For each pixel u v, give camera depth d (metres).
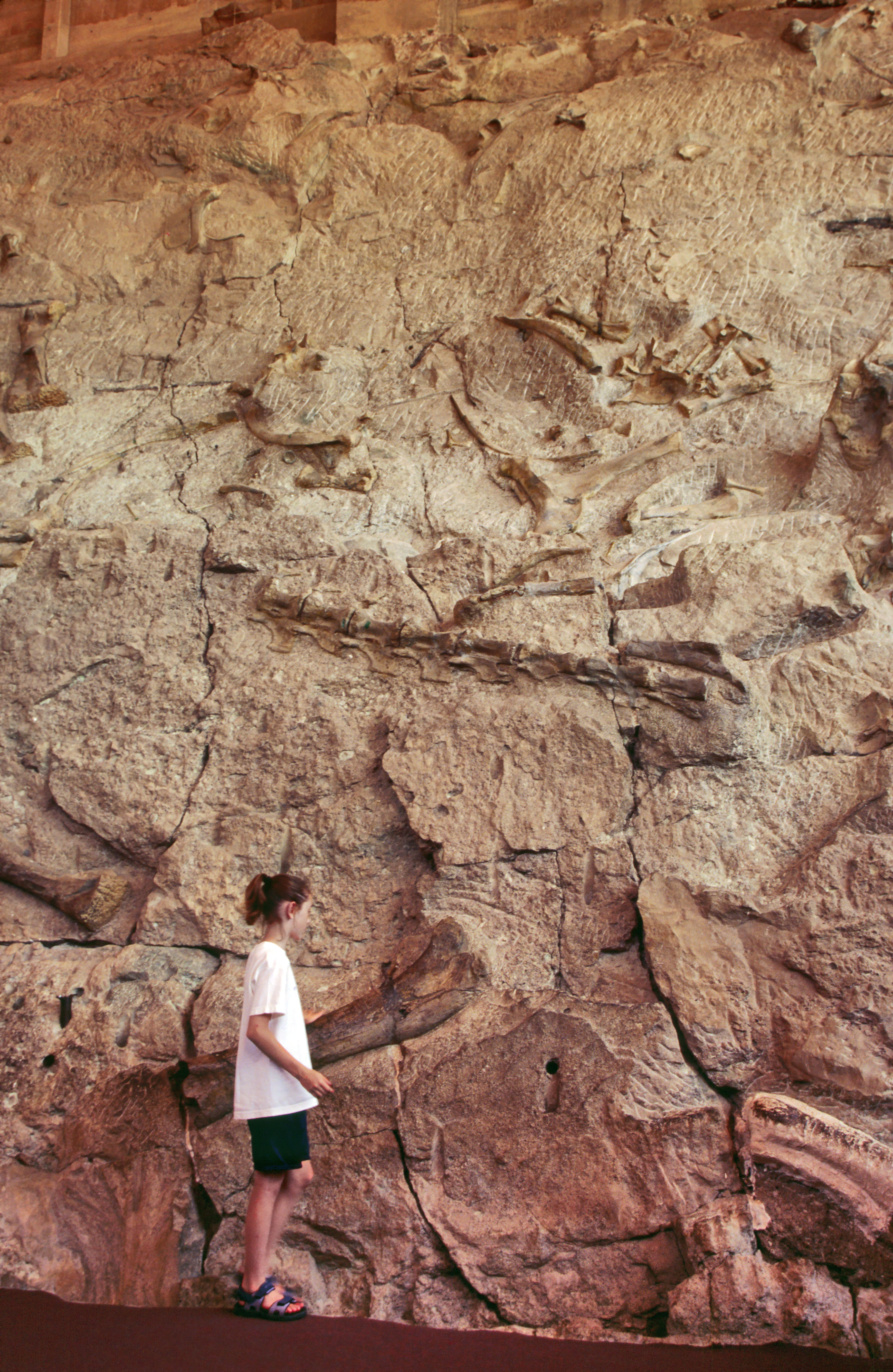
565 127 7.34
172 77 8.42
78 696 5.35
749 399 5.98
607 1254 3.52
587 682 4.74
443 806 4.59
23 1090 4.27
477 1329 3.45
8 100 8.83
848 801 4.32
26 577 5.77
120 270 7.58
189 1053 4.26
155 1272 3.69
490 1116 3.79
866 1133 3.61
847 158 6.74
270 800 4.88
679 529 5.45
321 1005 4.27
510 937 4.28
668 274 6.59
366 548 5.65
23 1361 2.89
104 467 6.44
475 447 6.21
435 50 8.01
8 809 5.15
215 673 5.27
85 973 4.57
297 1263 3.66
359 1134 3.83
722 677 4.59
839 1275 3.33
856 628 4.78
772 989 3.98
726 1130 3.62
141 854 4.91
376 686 5.05
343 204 7.50
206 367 6.98
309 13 8.77
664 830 4.39
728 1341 3.18
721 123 7.05
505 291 6.89
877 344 5.80
